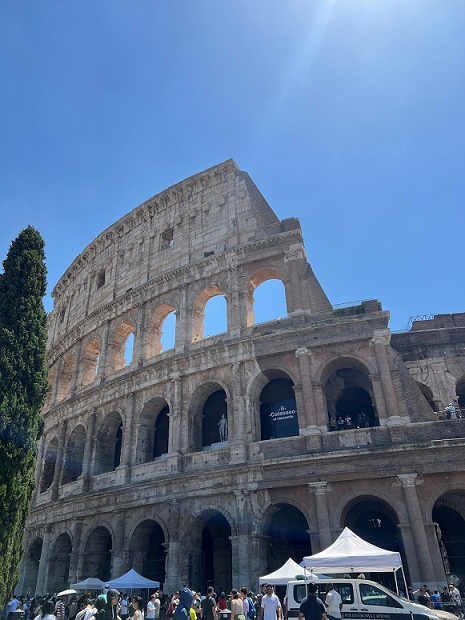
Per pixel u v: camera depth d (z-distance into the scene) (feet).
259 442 129.49
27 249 118.11
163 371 154.81
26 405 98.63
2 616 94.89
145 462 152.56
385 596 77.15
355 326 133.90
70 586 144.56
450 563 123.24
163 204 199.11
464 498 120.47
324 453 118.52
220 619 95.81
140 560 138.62
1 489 86.79
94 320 197.16
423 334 158.20
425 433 117.19
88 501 152.97
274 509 123.54
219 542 144.36
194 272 168.76
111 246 214.69
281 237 157.28
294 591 82.23
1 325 105.81
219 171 187.01
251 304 159.84
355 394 150.71
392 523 128.67
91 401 175.11
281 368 136.46
